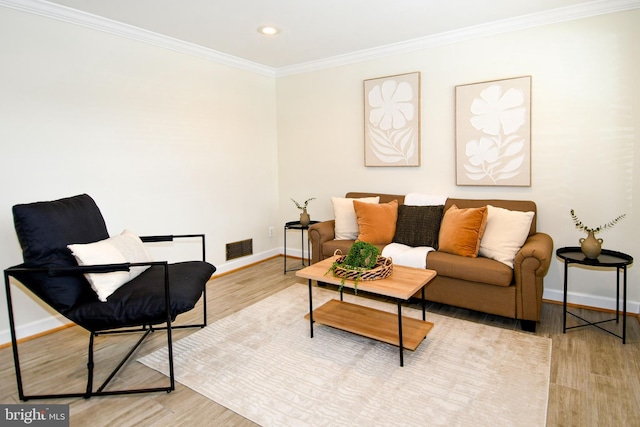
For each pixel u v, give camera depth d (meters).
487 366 2.09
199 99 3.61
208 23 2.95
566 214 2.94
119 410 1.78
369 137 3.83
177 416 1.73
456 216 2.88
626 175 2.71
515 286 2.50
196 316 2.85
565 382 1.93
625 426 1.60
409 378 1.99
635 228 2.71
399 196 3.60
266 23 2.96
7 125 2.40
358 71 3.85
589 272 2.90
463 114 3.28
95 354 2.32
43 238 1.88
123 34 2.96
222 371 2.10
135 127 3.10
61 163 2.66
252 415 1.73
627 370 2.02
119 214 3.03
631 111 2.65
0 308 2.44
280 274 3.96
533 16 2.87
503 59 3.08
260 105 4.31
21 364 2.21
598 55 2.72
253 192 4.29
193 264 2.46
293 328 2.63
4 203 2.41
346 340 2.44
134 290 1.97
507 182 3.14
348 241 3.39
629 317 2.72
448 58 3.33
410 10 2.76
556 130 2.92
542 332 2.50
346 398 1.84
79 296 1.92
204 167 3.71
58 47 2.61
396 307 2.97
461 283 2.71
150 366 2.16
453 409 1.74
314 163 4.30
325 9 2.71
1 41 2.35
